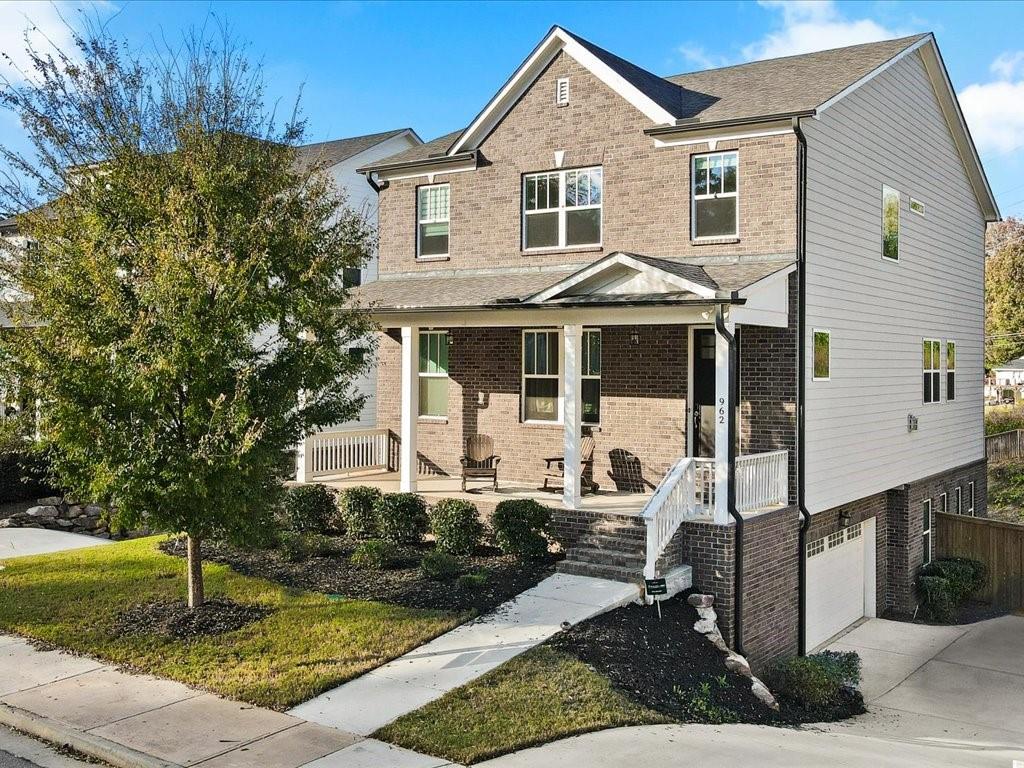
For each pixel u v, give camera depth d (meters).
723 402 13.68
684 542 14.02
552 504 15.65
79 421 10.68
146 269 11.38
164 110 16.84
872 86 17.89
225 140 14.21
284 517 16.83
